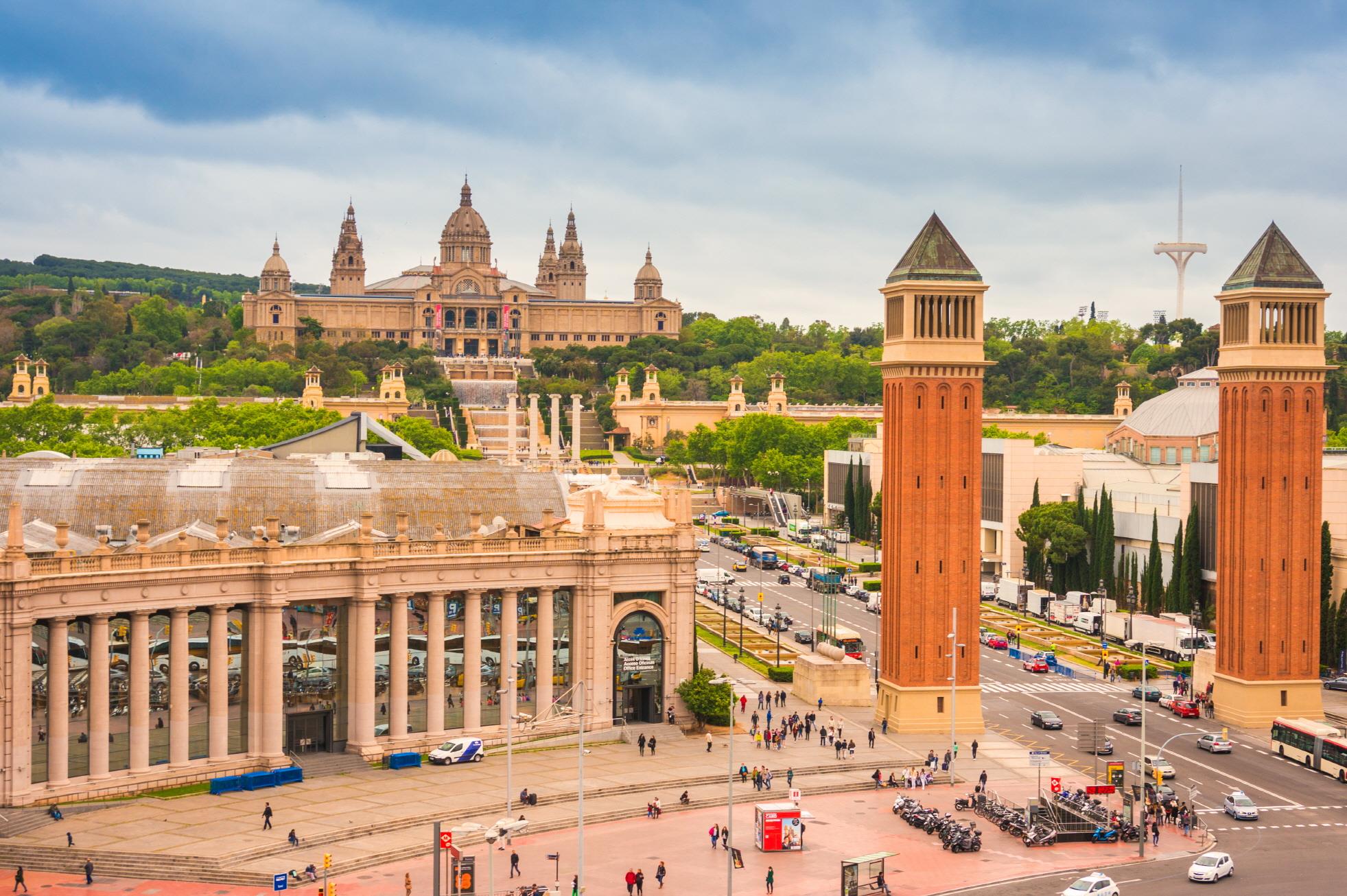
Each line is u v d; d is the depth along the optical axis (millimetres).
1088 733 181500
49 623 152125
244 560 166500
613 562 190125
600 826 154750
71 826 146875
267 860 138875
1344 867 144625
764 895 134000
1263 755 190750
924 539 197125
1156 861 147000
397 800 157875
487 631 184375
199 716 164875
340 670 174625
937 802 166875
